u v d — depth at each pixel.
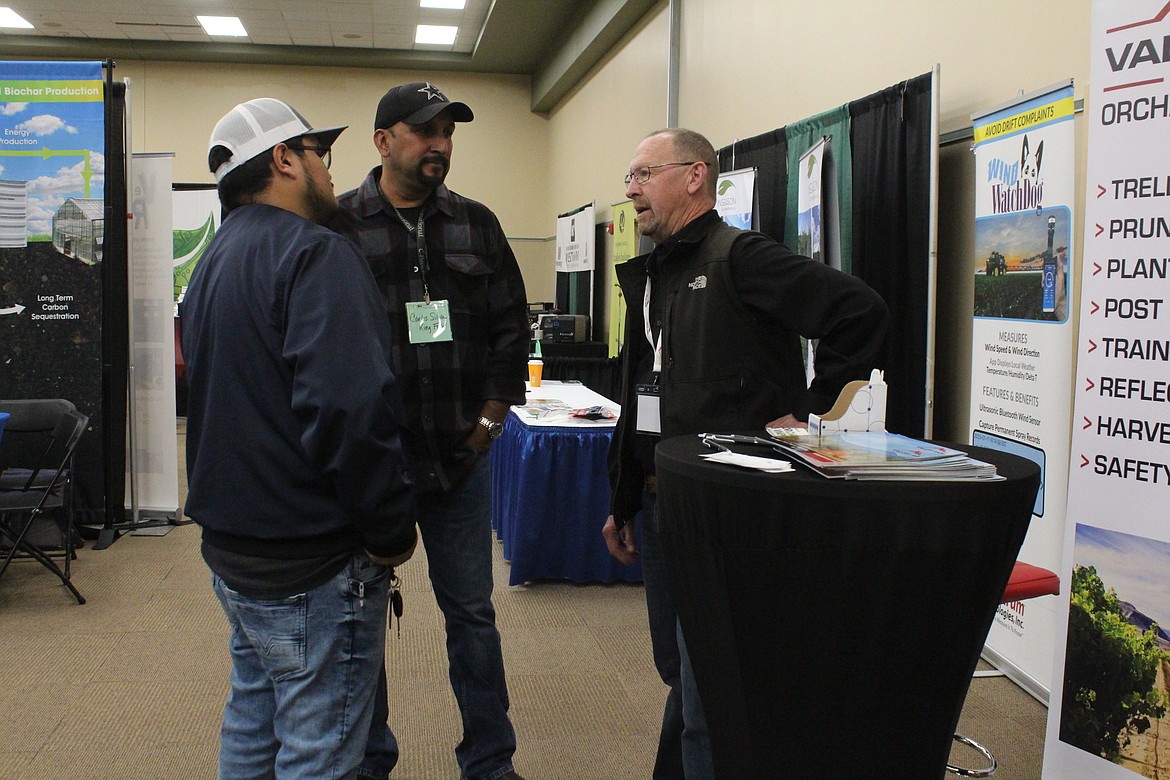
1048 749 1.96
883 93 3.30
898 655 1.03
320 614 1.31
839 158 3.63
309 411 1.20
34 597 3.69
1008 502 1.00
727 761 1.15
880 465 1.02
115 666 2.97
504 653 3.10
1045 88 2.54
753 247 1.55
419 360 1.96
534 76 10.84
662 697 2.75
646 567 1.82
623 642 3.22
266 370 1.28
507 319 2.14
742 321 1.56
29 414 3.89
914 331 3.11
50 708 2.64
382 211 2.00
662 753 1.85
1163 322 1.70
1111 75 1.76
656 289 1.78
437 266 2.01
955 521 0.98
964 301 3.08
